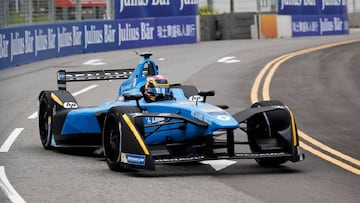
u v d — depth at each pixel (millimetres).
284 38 125375
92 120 33062
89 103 52844
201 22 120812
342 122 44625
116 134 29234
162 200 24250
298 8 131000
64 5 90750
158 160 27641
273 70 73562
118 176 28438
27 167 30719
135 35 103250
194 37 113375
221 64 79625
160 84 31016
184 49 100250
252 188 26156
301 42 112250
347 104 52406
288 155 28953
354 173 29281
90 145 34281
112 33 99312
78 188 26312
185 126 29531
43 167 30703
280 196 24859
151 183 27031
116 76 37500
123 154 28391
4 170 30047
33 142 37938
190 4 112688
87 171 29609
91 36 95625
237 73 71062
